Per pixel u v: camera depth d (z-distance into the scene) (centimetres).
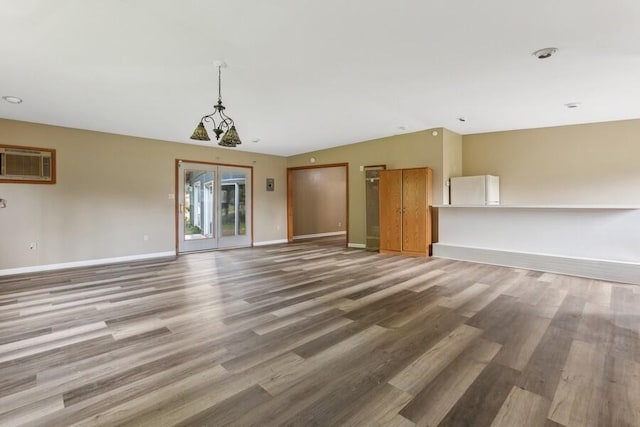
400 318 309
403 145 695
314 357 235
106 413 175
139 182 655
